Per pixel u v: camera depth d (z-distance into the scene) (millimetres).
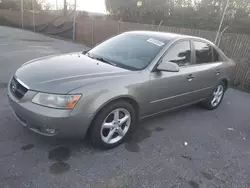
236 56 7742
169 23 19703
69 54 3885
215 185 2674
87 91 2609
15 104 2707
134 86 3051
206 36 8805
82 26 16500
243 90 7309
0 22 25766
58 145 3020
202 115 4715
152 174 2711
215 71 4582
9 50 9672
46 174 2498
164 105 3695
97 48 4094
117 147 3170
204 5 18969
